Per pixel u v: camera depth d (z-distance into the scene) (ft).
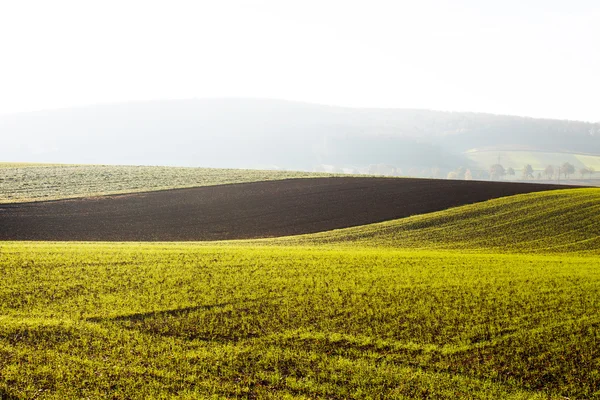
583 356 52.16
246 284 69.72
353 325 57.47
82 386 43.11
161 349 50.34
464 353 52.26
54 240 107.76
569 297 68.03
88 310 58.90
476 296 67.82
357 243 111.34
